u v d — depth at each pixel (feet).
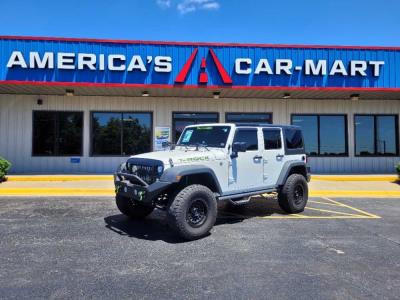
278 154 27.37
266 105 54.13
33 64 42.11
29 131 50.24
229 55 44.98
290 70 45.50
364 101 55.77
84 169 51.11
